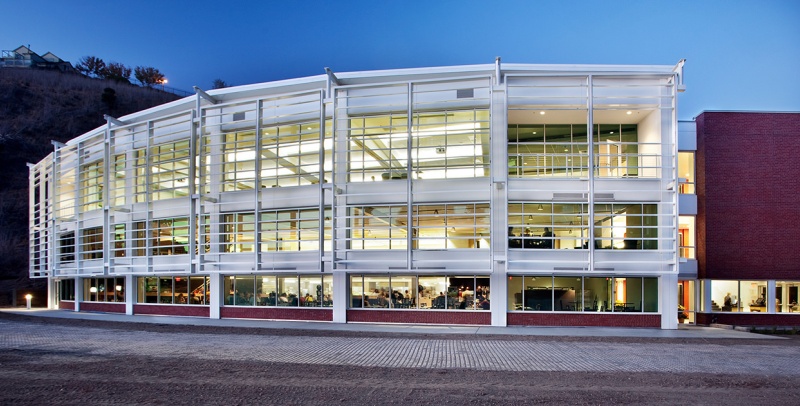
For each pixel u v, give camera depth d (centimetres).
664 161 2342
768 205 2662
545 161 2375
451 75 2458
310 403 953
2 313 3131
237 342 1797
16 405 923
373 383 1120
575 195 2344
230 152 2634
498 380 1162
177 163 2888
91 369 1253
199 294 2841
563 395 1025
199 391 1035
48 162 3769
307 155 2589
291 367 1299
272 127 2672
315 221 2548
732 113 2703
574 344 1791
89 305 3347
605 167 2317
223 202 2677
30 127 8625
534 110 2361
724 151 2686
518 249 2341
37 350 1565
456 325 2392
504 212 2336
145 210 2906
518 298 2394
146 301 3005
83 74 11256
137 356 1460
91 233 3378
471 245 2384
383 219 2448
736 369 1335
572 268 2308
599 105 2347
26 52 11206
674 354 1580
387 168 2453
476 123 2409
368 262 2398
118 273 2927
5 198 7300
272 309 2634
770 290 2644
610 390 1070
